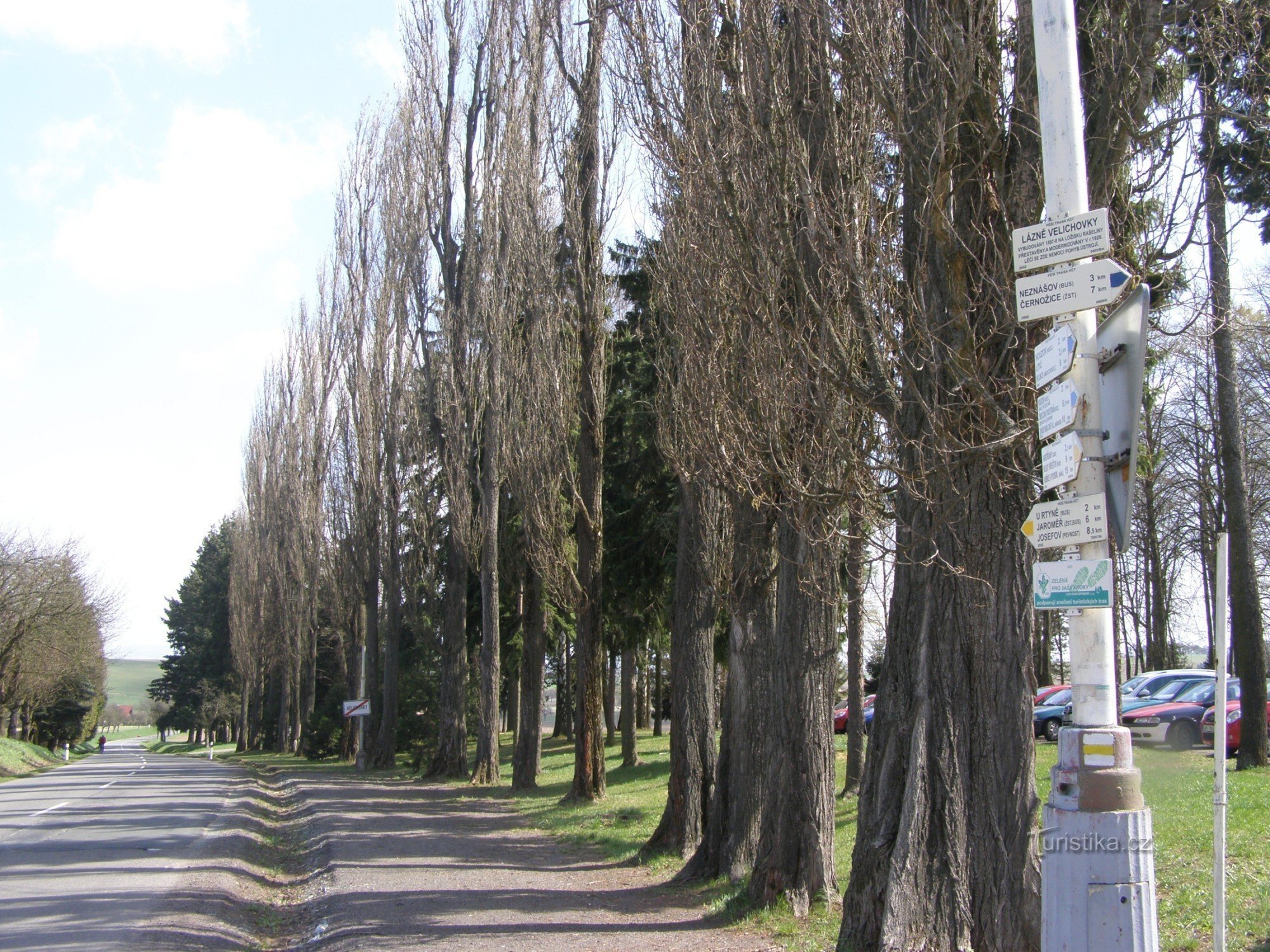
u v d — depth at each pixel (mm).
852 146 7812
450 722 32031
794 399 8039
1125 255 6945
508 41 26203
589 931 9531
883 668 7656
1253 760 15531
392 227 36500
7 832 19172
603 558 24547
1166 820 11023
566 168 21562
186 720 93188
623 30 10289
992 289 6969
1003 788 6801
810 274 8023
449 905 11023
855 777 17328
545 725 77062
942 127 6758
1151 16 6473
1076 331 4438
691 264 9719
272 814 24938
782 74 8023
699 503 14117
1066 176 4512
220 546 92625
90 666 55062
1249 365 25375
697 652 14344
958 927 6668
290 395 55438
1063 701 25359
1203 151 7746
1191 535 30219
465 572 32156
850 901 7254
